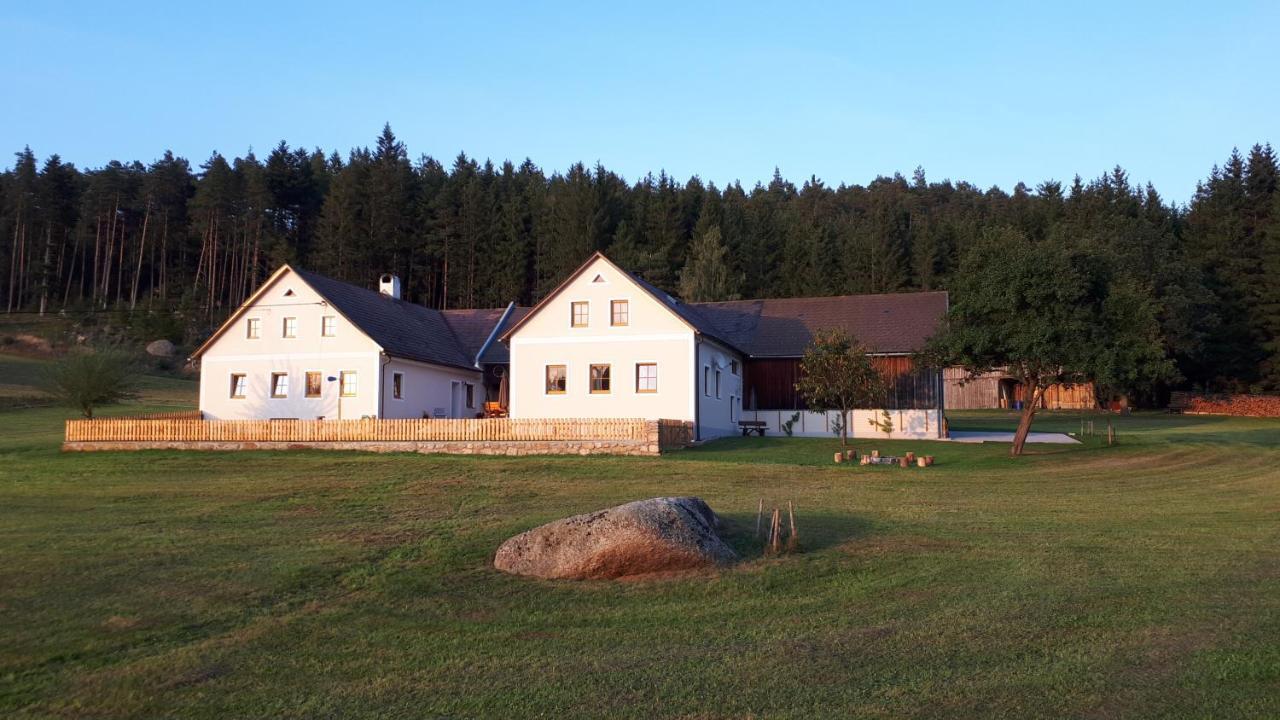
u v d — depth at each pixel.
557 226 82.81
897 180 161.25
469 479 23.31
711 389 36.69
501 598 11.19
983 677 8.04
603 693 7.88
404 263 84.44
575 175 93.88
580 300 36.28
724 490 21.19
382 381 38.31
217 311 90.62
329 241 80.94
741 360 41.22
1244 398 58.62
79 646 9.43
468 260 84.75
